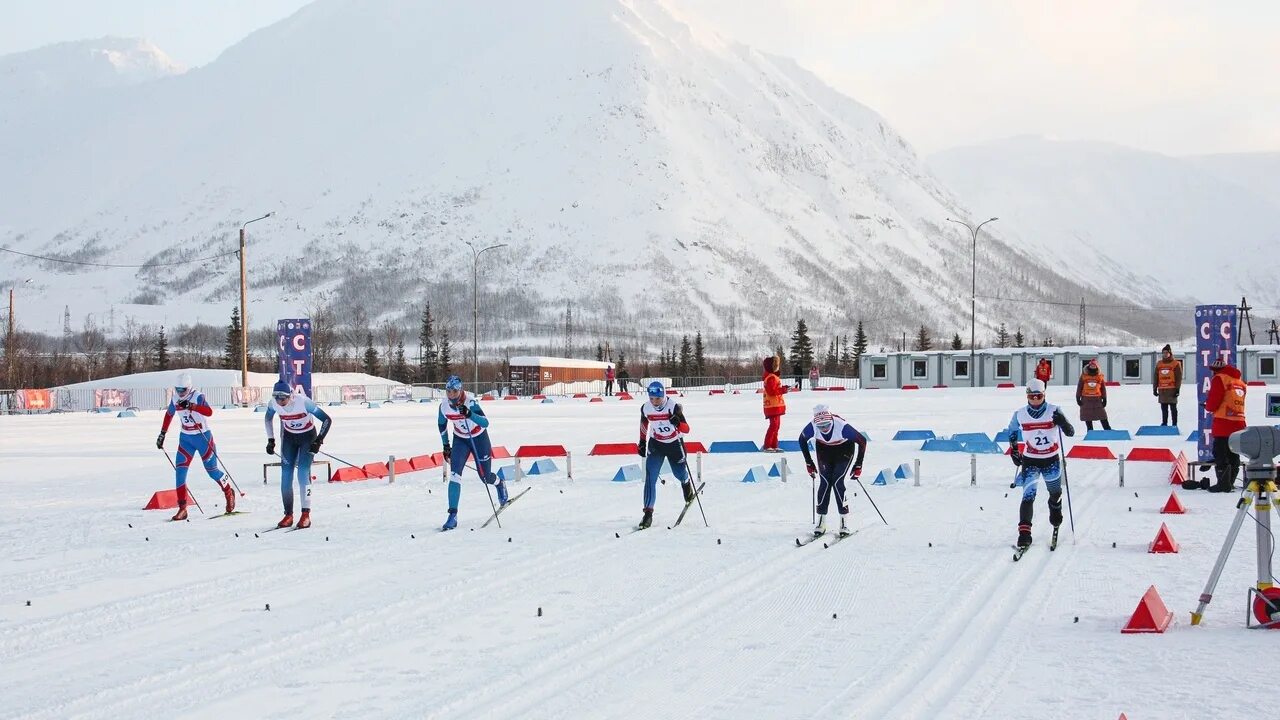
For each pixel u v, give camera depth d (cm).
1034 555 1056
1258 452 774
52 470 2112
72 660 720
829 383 8725
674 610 840
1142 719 576
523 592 909
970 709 597
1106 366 6450
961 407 4228
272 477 1916
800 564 1026
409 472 1977
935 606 843
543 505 1478
